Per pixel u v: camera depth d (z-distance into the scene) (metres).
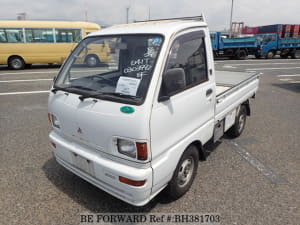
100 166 2.19
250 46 20.81
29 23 13.18
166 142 2.19
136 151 1.98
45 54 13.78
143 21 3.16
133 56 2.27
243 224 2.36
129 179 2.02
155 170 2.09
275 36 21.25
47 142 4.15
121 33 2.52
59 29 13.76
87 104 2.21
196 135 2.64
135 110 1.93
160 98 2.04
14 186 2.95
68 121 2.42
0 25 12.70
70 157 2.53
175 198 2.70
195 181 3.04
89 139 2.27
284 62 18.52
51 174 3.22
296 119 5.42
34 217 2.46
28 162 3.51
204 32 2.72
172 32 2.22
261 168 3.35
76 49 2.85
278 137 4.41
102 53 2.53
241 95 3.98
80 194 2.82
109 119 2.04
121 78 2.22
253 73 4.92
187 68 2.43
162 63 2.06
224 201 2.68
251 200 2.70
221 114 3.26
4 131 4.60
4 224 2.37
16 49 13.20
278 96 7.62
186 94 2.39
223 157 3.65
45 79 10.20
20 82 9.50
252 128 4.85
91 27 14.42
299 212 2.51
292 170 3.31
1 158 3.60
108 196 2.79
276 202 2.66
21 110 5.91
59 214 2.51
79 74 2.69
